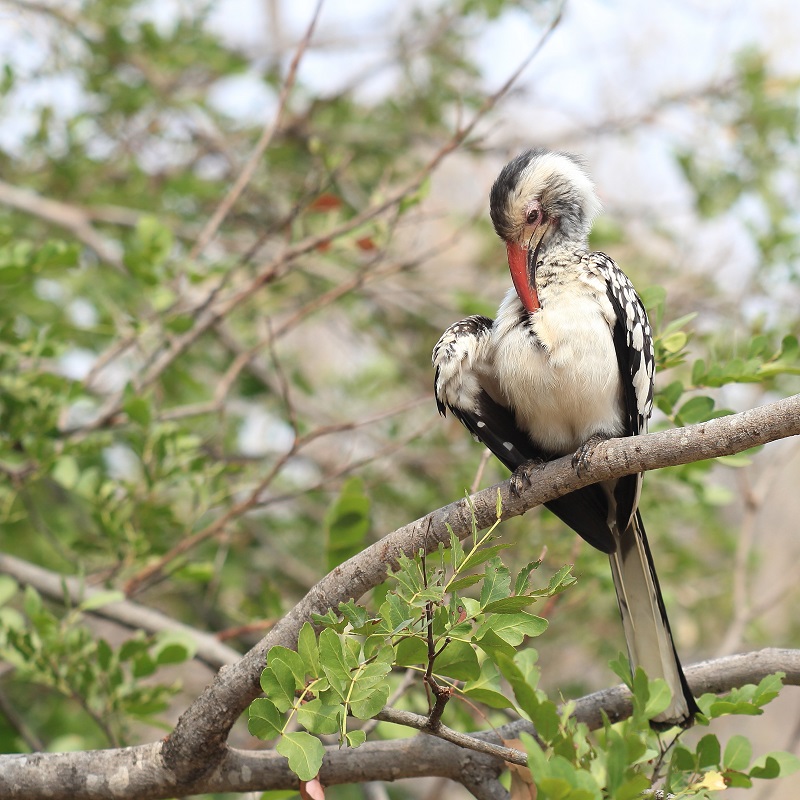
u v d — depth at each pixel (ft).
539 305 22.18
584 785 12.62
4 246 30.35
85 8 44.27
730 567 42.19
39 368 30.42
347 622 15.48
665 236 45.78
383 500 41.11
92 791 17.71
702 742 15.51
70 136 40.96
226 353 44.24
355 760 18.63
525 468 18.22
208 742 17.38
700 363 22.62
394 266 31.99
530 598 14.65
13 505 35.27
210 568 29.35
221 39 46.75
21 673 24.67
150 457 28.91
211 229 31.81
